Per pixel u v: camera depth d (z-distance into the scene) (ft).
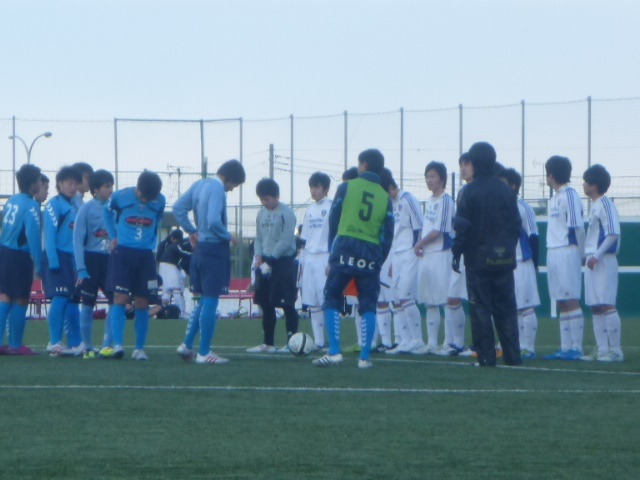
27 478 51.06
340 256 106.52
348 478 51.44
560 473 52.80
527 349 128.88
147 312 117.39
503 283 111.24
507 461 55.62
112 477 51.39
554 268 125.59
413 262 137.39
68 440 61.00
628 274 254.06
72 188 123.75
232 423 67.21
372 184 107.86
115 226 116.26
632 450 58.70
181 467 53.78
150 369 102.27
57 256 121.39
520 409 73.77
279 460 55.62
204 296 110.63
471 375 98.12
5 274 124.06
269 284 138.31
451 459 56.08
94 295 122.42
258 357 124.98
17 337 125.49
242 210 331.36
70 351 122.01
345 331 198.08
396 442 60.80
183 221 111.45
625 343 163.53
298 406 74.95
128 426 65.92
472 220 109.40
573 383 90.94
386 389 85.35
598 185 124.67
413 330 138.10
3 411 71.87
